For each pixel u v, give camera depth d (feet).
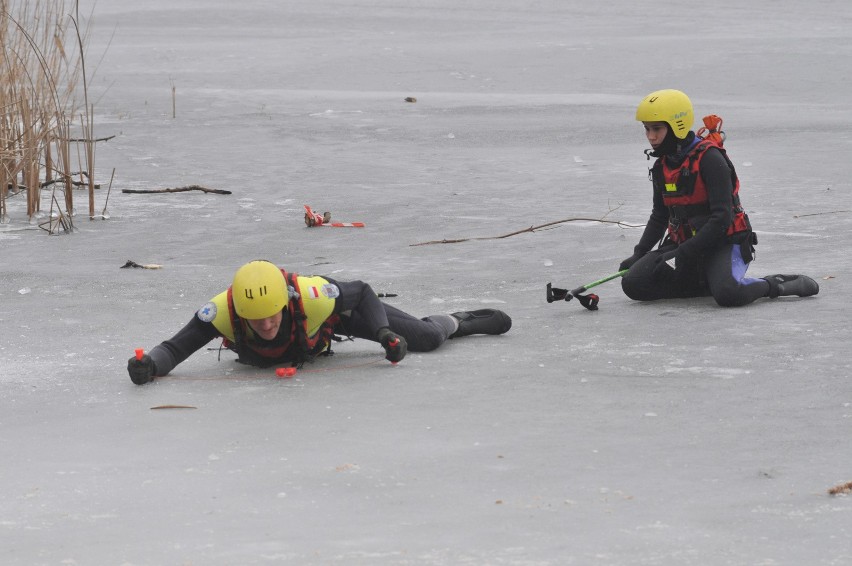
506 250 97.71
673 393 55.93
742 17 392.06
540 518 40.11
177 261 96.37
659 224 79.41
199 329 61.72
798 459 45.93
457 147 163.63
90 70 270.67
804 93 224.94
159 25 389.19
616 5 442.50
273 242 103.40
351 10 437.58
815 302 75.77
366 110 205.67
